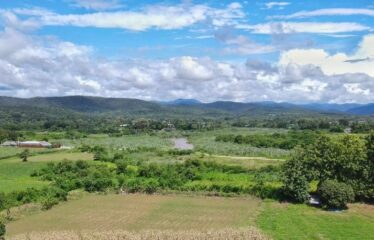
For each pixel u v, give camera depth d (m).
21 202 75.75
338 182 74.81
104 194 88.69
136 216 68.88
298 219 65.19
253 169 107.88
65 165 117.00
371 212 70.06
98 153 144.25
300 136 187.38
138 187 89.75
